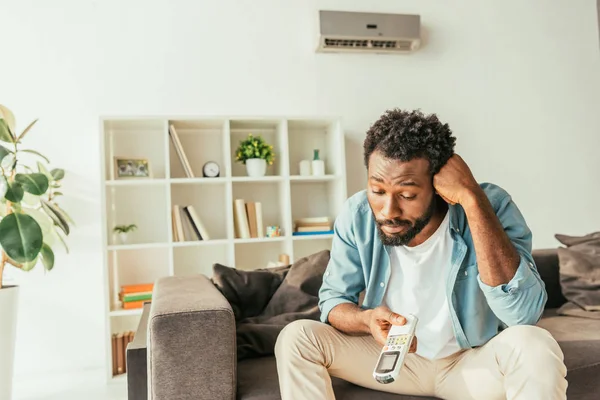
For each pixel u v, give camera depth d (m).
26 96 3.23
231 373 1.32
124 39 3.37
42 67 3.25
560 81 3.97
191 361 1.29
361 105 3.67
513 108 3.88
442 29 3.81
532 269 1.27
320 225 3.37
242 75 3.51
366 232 1.44
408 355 1.38
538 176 3.89
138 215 3.37
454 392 1.31
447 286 1.33
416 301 1.37
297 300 1.92
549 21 3.98
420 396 1.38
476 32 3.86
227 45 3.50
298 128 3.62
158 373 1.28
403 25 3.59
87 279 3.24
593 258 2.33
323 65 3.63
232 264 3.19
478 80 3.84
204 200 3.46
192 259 3.44
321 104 3.62
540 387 1.08
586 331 1.88
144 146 3.41
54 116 3.25
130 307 3.03
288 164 3.28
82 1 3.32
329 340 1.33
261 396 1.36
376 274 1.41
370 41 3.59
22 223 2.41
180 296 1.48
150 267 3.38
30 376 3.10
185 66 3.44
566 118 3.96
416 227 1.24
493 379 1.21
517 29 3.93
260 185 3.55
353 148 3.65
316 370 1.26
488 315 1.37
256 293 1.95
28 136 3.21
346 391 1.38
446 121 3.78
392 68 3.72
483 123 3.83
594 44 4.05
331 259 1.53
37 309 3.17
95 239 3.26
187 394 1.29
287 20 3.59
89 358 3.23
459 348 1.36
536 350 1.12
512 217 1.32
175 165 3.44
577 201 3.94
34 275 3.17
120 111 3.34
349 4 3.67
